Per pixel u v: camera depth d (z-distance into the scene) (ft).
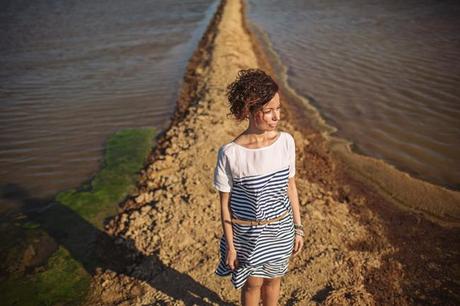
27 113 30.40
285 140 8.55
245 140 8.35
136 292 12.83
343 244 14.98
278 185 8.51
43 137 26.03
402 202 18.71
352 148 23.98
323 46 47.44
